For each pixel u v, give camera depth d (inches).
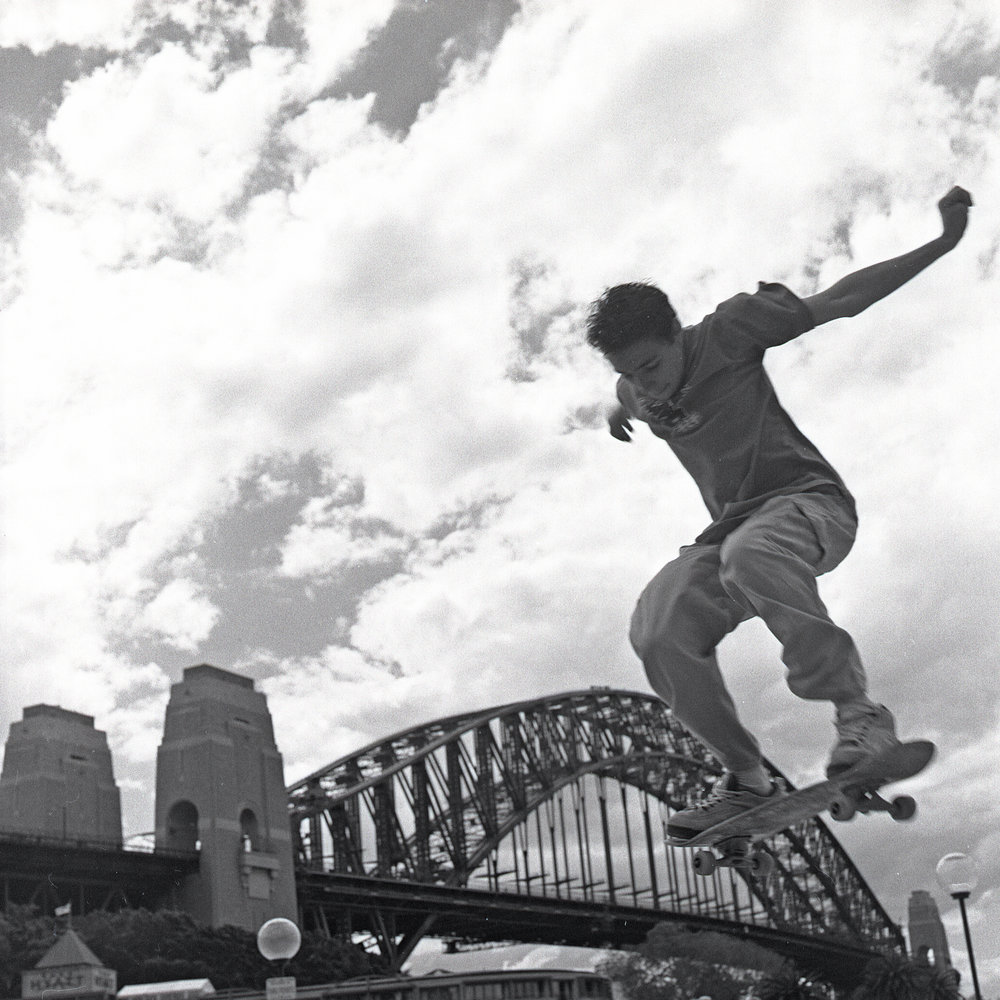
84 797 4739.2
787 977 5216.5
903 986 4776.1
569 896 6294.3
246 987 4023.1
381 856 5782.5
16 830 4335.6
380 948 5383.9
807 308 174.1
